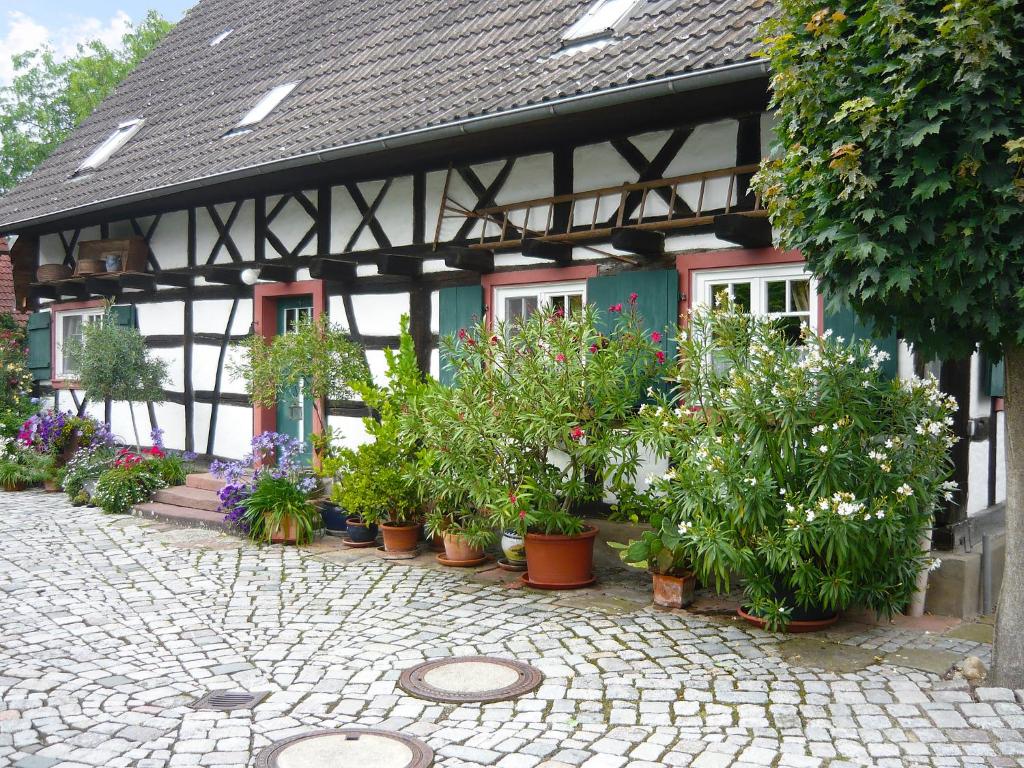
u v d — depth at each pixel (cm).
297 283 1027
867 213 414
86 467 1065
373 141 809
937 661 500
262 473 870
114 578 693
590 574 673
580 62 766
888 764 377
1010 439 461
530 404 661
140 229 1251
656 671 487
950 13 394
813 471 536
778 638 542
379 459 770
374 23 1215
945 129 401
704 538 550
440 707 440
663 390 693
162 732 412
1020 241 391
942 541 599
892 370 604
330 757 385
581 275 768
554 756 386
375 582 681
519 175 814
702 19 733
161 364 1154
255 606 617
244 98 1239
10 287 1809
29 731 413
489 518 702
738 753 388
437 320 888
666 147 714
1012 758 381
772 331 582
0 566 731
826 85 439
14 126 2656
